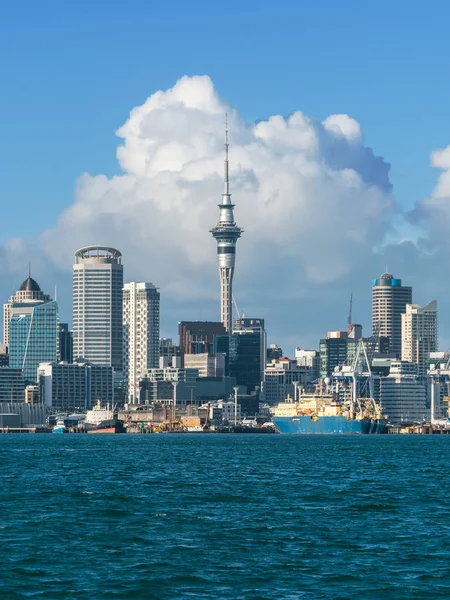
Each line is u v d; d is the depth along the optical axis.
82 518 154.00
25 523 148.00
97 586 104.81
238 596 101.19
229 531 140.50
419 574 110.88
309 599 100.06
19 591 102.56
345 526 145.88
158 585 105.38
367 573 111.31
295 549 125.88
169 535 136.62
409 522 150.75
